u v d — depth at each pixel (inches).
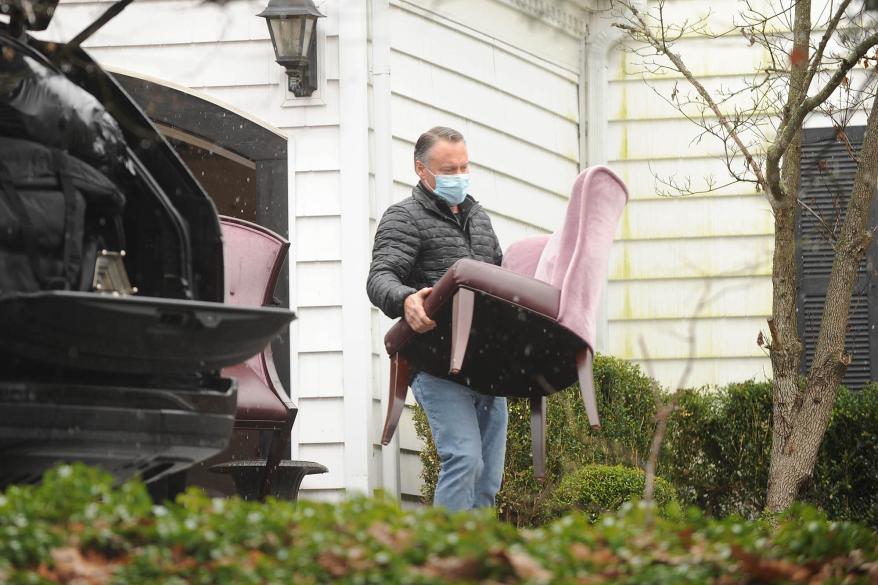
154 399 289.0
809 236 658.2
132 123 308.8
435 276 403.2
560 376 383.9
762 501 574.9
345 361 523.8
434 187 406.3
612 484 479.5
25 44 295.6
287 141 536.7
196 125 537.0
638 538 232.5
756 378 647.1
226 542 215.5
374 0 548.4
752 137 652.7
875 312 651.5
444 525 229.1
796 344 481.4
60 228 291.9
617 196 370.0
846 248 478.6
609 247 370.0
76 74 314.5
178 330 285.0
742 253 653.3
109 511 222.1
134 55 542.0
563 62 644.7
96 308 273.0
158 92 537.0
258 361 419.2
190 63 540.1
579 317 363.9
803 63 468.1
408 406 538.0
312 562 209.8
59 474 238.2
